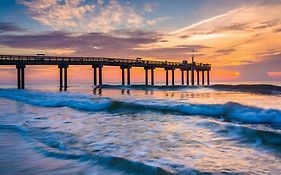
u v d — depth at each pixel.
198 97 21.89
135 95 25.58
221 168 5.28
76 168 5.50
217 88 33.88
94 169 5.38
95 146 7.11
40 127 10.20
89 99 19.36
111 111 14.57
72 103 17.58
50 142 7.79
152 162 5.61
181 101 17.08
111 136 8.31
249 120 10.66
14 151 6.98
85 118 12.33
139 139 7.82
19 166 5.75
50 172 5.33
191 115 12.28
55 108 16.64
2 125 10.81
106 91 34.09
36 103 19.81
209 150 6.61
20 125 10.62
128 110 14.48
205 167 5.32
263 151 6.46
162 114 12.82
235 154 6.25
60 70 39.31
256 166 5.42
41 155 6.53
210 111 12.60
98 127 9.94
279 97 21.14
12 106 18.61
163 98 20.69
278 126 9.27
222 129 8.71
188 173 4.96
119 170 5.24
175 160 5.77
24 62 35.50
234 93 26.97
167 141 7.53
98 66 41.56
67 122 11.27
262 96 22.50
